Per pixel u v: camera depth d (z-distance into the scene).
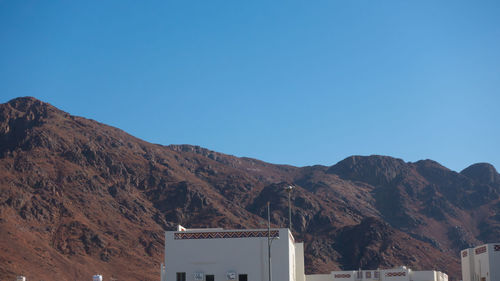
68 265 163.38
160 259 186.12
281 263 54.44
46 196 193.00
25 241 163.75
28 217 179.88
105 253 177.25
